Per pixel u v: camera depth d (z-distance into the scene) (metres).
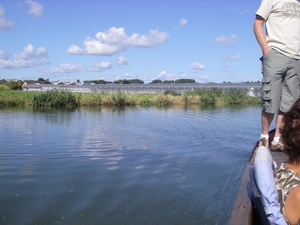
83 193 4.56
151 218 3.76
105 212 3.92
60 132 10.82
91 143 8.63
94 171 5.75
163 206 4.12
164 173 5.62
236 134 10.12
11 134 10.30
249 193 2.53
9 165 6.19
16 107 27.30
